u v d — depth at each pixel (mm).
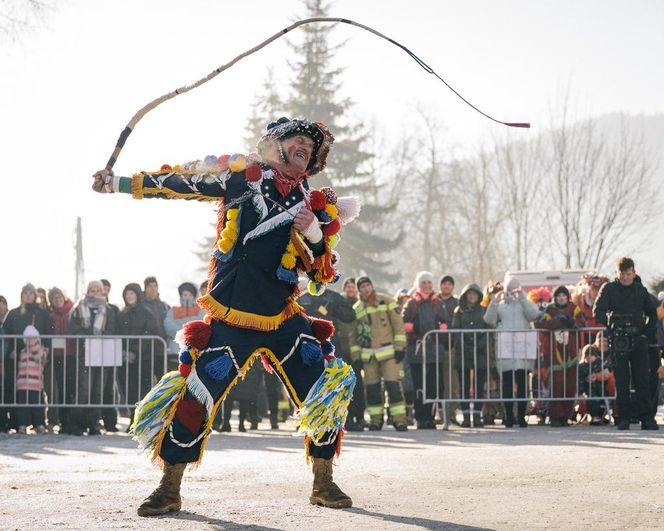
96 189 6238
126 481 7762
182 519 5895
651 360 13922
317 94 61656
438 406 16156
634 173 48844
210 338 6117
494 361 15133
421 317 15375
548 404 15273
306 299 14547
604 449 10125
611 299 13367
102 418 15219
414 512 6105
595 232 50844
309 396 6277
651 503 6402
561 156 47438
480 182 62875
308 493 6922
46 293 16359
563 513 6047
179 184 6164
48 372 14836
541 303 18281
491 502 6461
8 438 13727
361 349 14695
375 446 11320
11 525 5734
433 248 71562
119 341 14859
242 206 6137
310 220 6152
